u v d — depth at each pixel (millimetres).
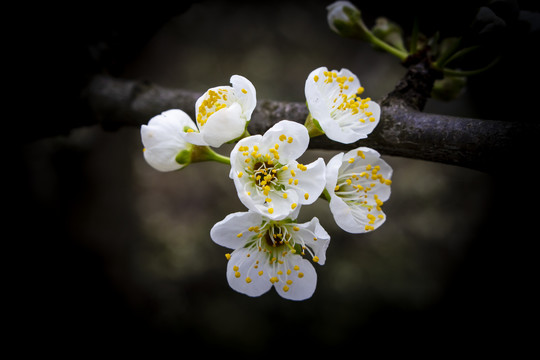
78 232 434
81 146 436
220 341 584
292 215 189
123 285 472
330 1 681
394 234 686
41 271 399
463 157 188
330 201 188
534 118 246
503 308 398
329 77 198
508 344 391
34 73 234
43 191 404
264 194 191
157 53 573
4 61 232
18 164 369
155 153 196
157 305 598
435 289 610
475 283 439
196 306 635
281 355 574
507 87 241
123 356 457
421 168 715
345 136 188
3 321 384
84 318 430
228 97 191
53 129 244
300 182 188
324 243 187
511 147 182
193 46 680
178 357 561
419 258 655
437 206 679
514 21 201
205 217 771
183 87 690
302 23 729
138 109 231
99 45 239
